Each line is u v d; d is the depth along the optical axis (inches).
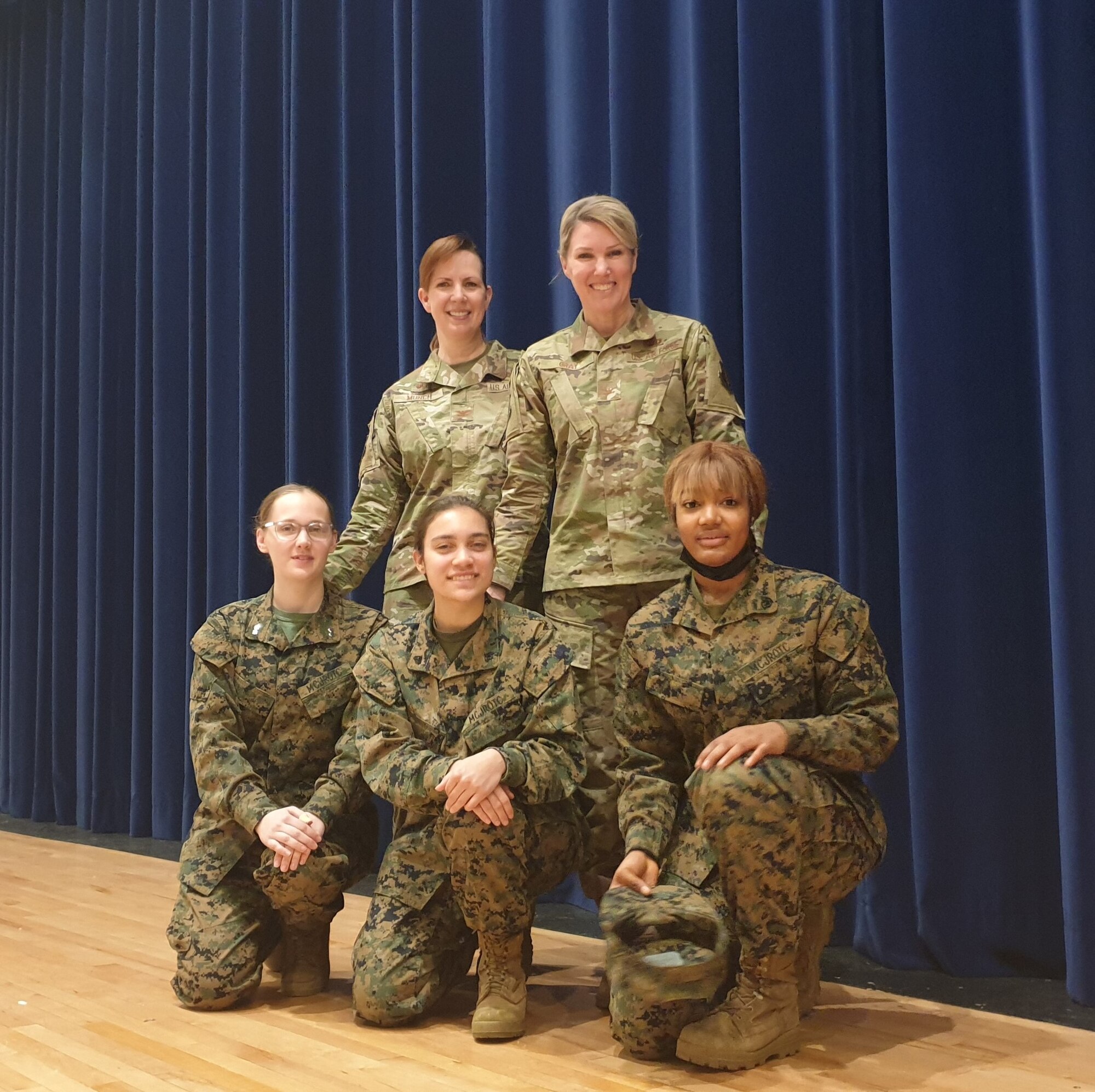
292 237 143.9
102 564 175.6
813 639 67.3
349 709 81.3
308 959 79.4
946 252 86.6
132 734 167.0
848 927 94.4
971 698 84.8
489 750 68.1
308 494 83.9
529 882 70.5
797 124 98.3
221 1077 61.5
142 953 90.7
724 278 102.5
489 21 122.0
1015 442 86.1
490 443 93.5
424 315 127.7
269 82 153.8
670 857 67.9
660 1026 63.3
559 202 119.3
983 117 87.4
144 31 174.9
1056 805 84.0
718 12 103.7
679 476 68.3
